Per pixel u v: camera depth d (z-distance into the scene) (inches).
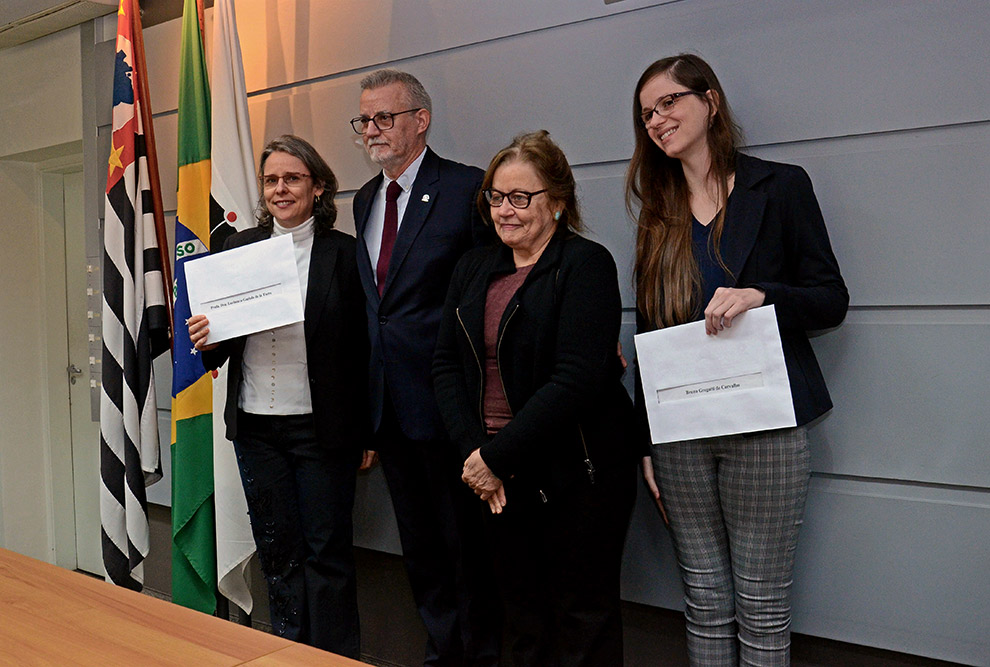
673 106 65.0
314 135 103.7
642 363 65.2
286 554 85.4
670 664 82.9
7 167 148.7
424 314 79.3
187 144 100.1
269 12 106.2
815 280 63.7
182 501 96.3
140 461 102.2
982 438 66.4
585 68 83.0
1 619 40.1
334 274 82.8
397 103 79.7
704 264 65.1
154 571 126.0
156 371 122.2
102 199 127.2
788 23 72.0
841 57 70.0
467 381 69.1
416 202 80.4
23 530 150.6
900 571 69.9
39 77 139.5
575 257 64.7
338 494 84.3
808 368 64.5
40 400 153.5
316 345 81.8
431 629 86.4
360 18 98.7
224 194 96.2
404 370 79.4
